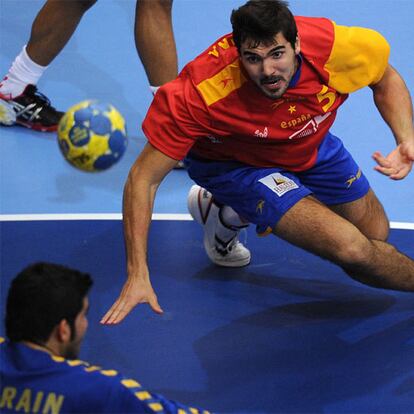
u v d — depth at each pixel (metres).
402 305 15.92
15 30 26.06
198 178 15.29
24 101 21.70
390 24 26.61
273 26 12.41
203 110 13.55
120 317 12.80
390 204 19.67
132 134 22.06
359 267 14.40
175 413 9.55
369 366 14.11
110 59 25.06
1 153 21.08
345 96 14.27
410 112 14.68
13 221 18.39
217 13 27.25
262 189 14.51
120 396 9.40
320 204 14.48
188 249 17.64
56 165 20.77
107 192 19.81
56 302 9.49
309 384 13.61
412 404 13.19
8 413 9.38
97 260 17.06
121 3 27.95
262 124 13.88
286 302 15.95
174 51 19.17
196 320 15.30
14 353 9.53
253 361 14.18
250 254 17.44
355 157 21.28
